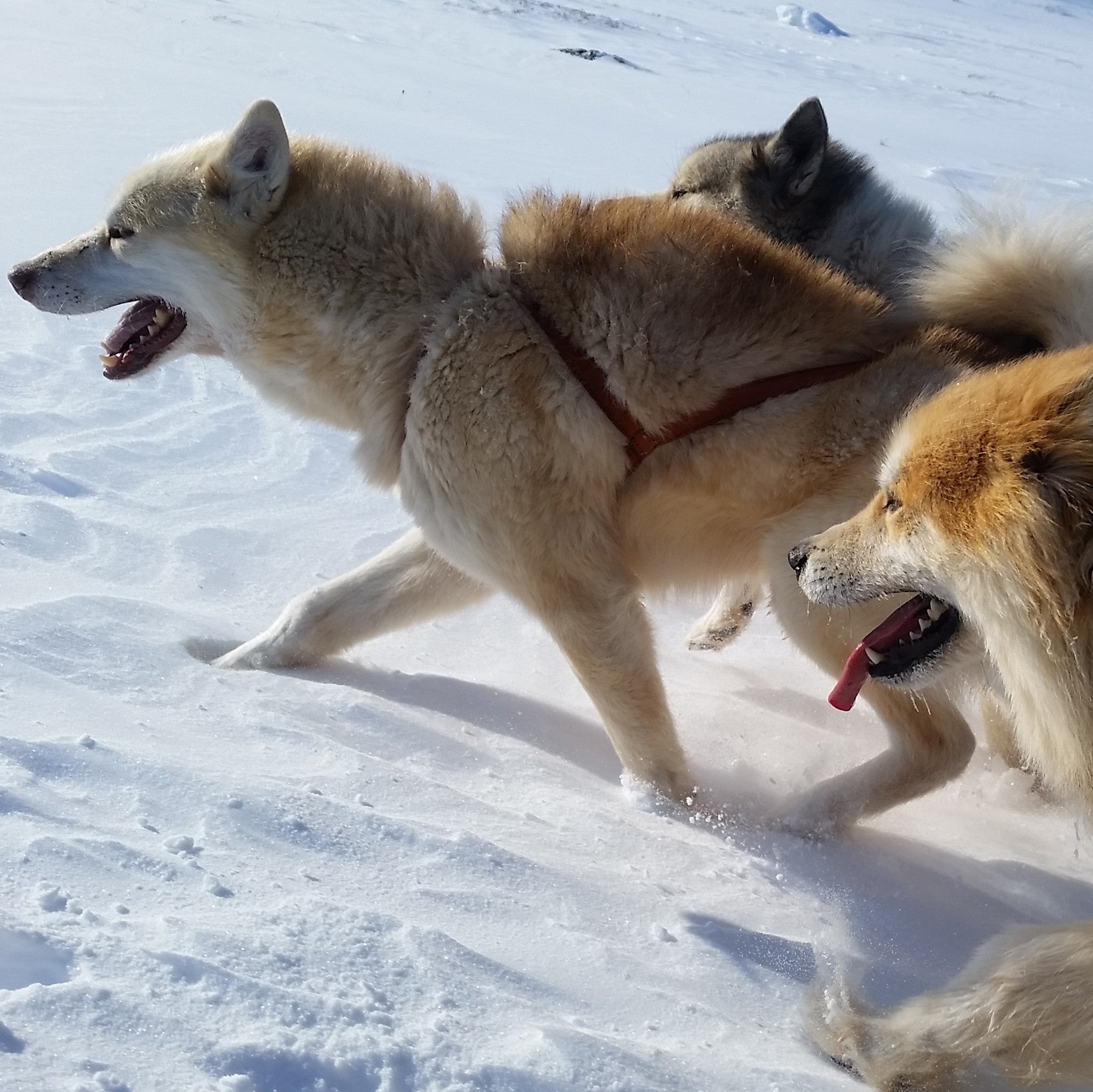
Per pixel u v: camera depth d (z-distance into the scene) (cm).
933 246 392
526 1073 172
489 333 310
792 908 262
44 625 295
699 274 310
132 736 247
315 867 212
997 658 236
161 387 562
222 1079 153
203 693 287
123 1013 158
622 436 312
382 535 458
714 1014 210
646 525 323
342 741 285
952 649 271
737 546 327
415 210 329
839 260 476
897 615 281
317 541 442
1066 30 6494
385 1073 163
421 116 1402
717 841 294
